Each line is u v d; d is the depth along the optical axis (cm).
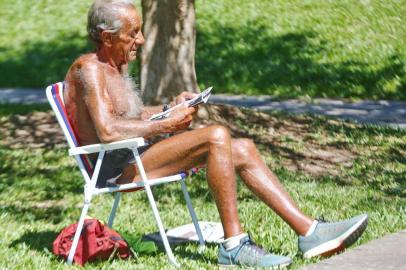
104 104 1486
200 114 3241
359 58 4641
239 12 5241
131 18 1520
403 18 5175
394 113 3819
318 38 4888
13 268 1545
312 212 2066
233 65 4525
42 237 1827
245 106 3838
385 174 2691
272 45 4791
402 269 1470
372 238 1748
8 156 2764
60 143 3006
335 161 2869
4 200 2262
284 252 1608
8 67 4666
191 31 3212
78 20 5344
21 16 5450
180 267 1520
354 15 5191
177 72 3192
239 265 1500
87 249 1552
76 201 2244
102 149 1491
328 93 4228
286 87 4284
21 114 3438
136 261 1580
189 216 2033
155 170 1540
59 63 4706
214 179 1488
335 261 1526
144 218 2020
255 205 2134
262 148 2988
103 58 1532
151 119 1550
